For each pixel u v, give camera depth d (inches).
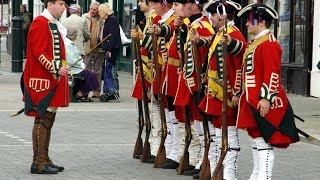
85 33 797.2
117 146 530.9
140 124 478.3
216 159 401.1
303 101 773.3
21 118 666.8
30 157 483.5
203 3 411.5
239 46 373.1
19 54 1137.4
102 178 419.8
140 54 453.7
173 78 436.1
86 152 506.0
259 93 351.9
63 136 573.3
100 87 815.7
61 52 422.9
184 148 430.3
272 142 353.1
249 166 462.6
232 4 383.2
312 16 802.2
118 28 780.6
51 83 422.6
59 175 427.5
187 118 423.8
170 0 435.8
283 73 848.9
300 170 453.4
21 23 1133.7
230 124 385.1
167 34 432.1
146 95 461.1
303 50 820.6
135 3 1103.6
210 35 394.3
